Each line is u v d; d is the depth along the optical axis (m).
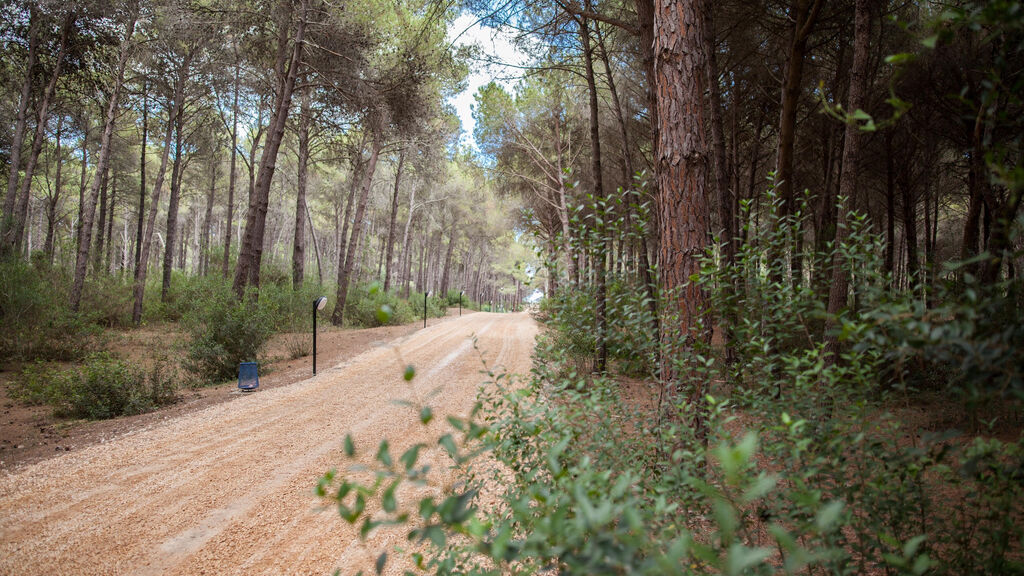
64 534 3.96
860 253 2.26
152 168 31.47
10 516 4.27
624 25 6.88
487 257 63.91
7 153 18.59
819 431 1.95
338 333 18.66
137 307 19.28
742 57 9.70
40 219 38.25
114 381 8.09
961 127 7.57
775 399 2.40
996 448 1.52
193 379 10.45
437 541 1.00
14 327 12.10
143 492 4.76
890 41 7.78
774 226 3.06
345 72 15.76
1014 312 1.22
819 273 2.77
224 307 11.36
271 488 4.84
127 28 15.74
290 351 13.87
